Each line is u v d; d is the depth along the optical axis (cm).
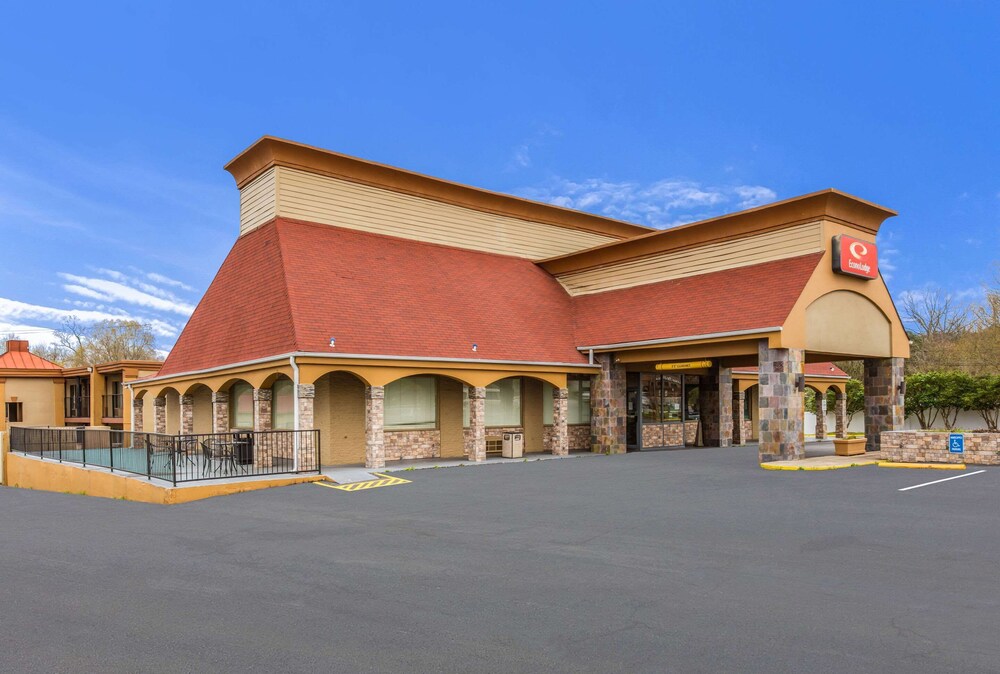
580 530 1071
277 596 735
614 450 2533
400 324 2189
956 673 511
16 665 549
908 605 672
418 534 1062
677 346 2320
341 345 1958
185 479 1606
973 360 4003
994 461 1847
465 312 2438
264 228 2450
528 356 2375
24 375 4234
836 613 651
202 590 764
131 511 1417
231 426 2495
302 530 1119
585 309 2780
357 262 2389
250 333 2156
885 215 2341
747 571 809
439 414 2325
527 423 2536
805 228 2217
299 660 550
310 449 1866
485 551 936
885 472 1772
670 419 2872
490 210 2955
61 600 734
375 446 1994
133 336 6650
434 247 2736
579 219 3247
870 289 2328
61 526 1249
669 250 2616
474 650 568
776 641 580
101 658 561
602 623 631
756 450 2672
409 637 601
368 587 764
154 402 2825
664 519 1153
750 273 2312
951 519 1115
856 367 5234
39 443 2475
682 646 571
